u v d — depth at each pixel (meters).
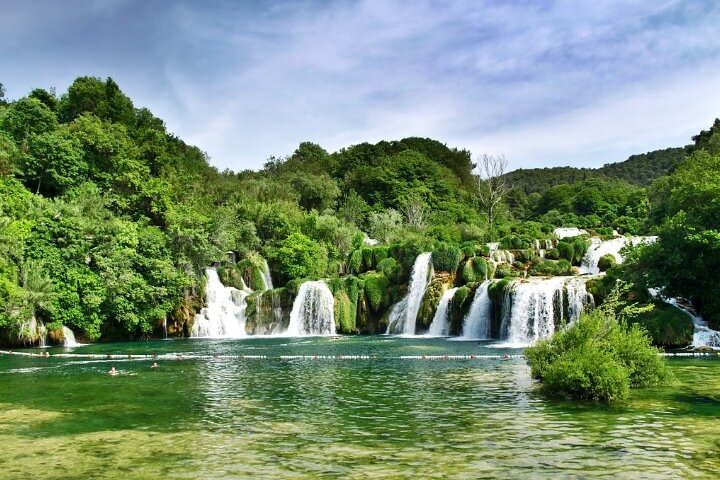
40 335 40.41
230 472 10.44
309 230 69.19
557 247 54.22
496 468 10.44
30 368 27.89
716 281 33.25
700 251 33.12
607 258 48.75
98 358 32.62
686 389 18.69
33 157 53.66
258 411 16.34
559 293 37.12
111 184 59.25
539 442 12.26
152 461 11.20
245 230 64.25
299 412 16.12
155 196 56.53
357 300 52.25
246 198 79.00
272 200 84.19
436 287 48.34
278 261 61.28
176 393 19.81
